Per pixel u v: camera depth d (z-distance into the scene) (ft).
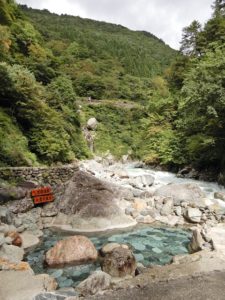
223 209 37.06
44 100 83.05
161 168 89.30
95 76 191.42
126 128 140.15
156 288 17.47
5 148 46.14
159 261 24.32
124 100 173.78
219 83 51.55
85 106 142.41
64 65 198.80
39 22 366.63
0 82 56.54
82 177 37.96
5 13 114.83
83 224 32.12
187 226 33.40
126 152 127.03
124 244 27.30
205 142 56.03
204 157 64.34
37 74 107.34
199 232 27.09
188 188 40.78
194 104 56.54
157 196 40.40
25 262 22.16
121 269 20.58
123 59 284.00
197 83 54.65
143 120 105.29
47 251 24.90
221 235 26.61
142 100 175.11
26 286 18.40
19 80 61.05
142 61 296.51
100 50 287.89
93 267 22.76
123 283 18.51
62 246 24.20
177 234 30.96
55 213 34.88
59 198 36.91
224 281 18.06
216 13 104.99
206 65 53.88
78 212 33.40
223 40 85.05
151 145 95.61
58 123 69.87
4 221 30.09
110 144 127.75
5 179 38.06
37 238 28.91
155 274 19.63
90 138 119.34
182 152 76.23
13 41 107.65
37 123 63.52
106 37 374.63
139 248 27.20
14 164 45.44
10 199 34.40
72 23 440.86
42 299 16.48
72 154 77.82
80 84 175.32
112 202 35.04
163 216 35.83
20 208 33.83
